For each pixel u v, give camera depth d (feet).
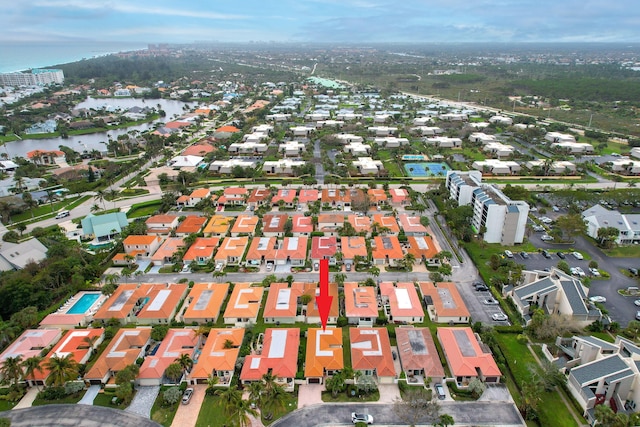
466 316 423.23
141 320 427.33
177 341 383.86
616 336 399.03
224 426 306.55
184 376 355.15
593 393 321.11
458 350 369.50
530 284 448.65
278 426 310.65
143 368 352.08
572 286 431.02
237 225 619.67
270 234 609.42
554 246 584.81
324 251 546.26
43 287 462.19
